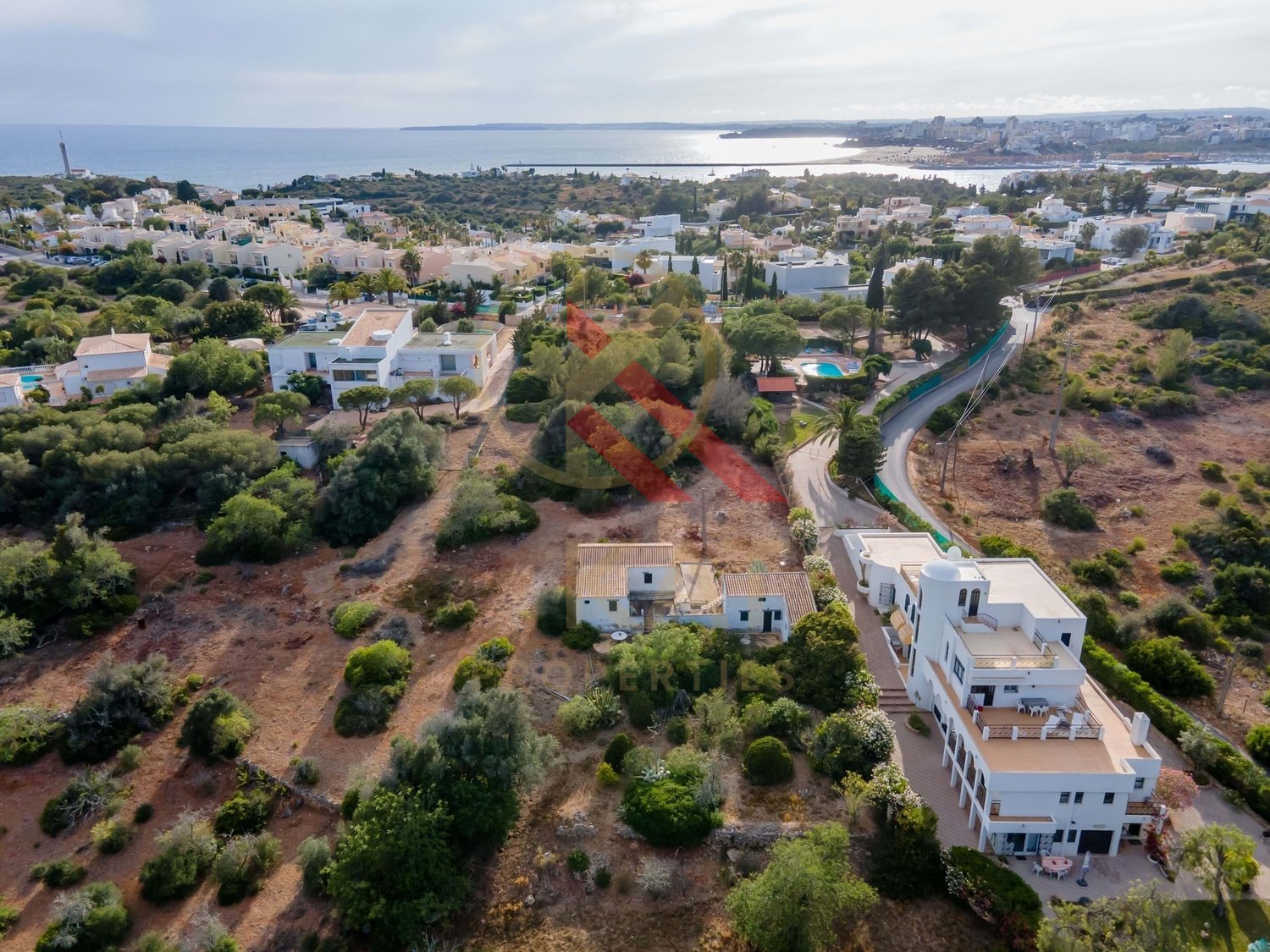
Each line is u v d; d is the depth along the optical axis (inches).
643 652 2103.8
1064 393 3860.7
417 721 2037.4
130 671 2095.2
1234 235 6023.6
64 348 4579.2
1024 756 1663.4
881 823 1729.8
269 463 3176.7
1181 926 1469.0
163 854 1675.7
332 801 1831.9
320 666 2256.4
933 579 1948.8
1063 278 5910.4
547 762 1859.0
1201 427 3649.1
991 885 1525.6
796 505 2901.1
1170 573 2632.9
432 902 1553.9
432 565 2647.6
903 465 3309.5
